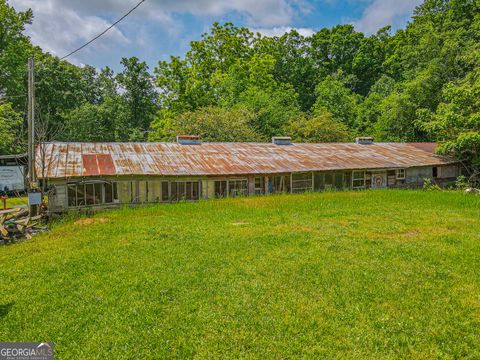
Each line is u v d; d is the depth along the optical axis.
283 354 4.61
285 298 6.18
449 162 24.42
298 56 55.94
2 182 25.45
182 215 13.62
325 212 13.98
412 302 6.02
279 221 12.36
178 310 5.78
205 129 30.31
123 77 49.72
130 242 9.80
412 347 4.77
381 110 36.62
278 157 21.94
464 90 22.61
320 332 5.12
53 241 10.17
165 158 19.05
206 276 7.21
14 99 31.98
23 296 6.39
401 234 10.50
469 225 11.56
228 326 5.29
